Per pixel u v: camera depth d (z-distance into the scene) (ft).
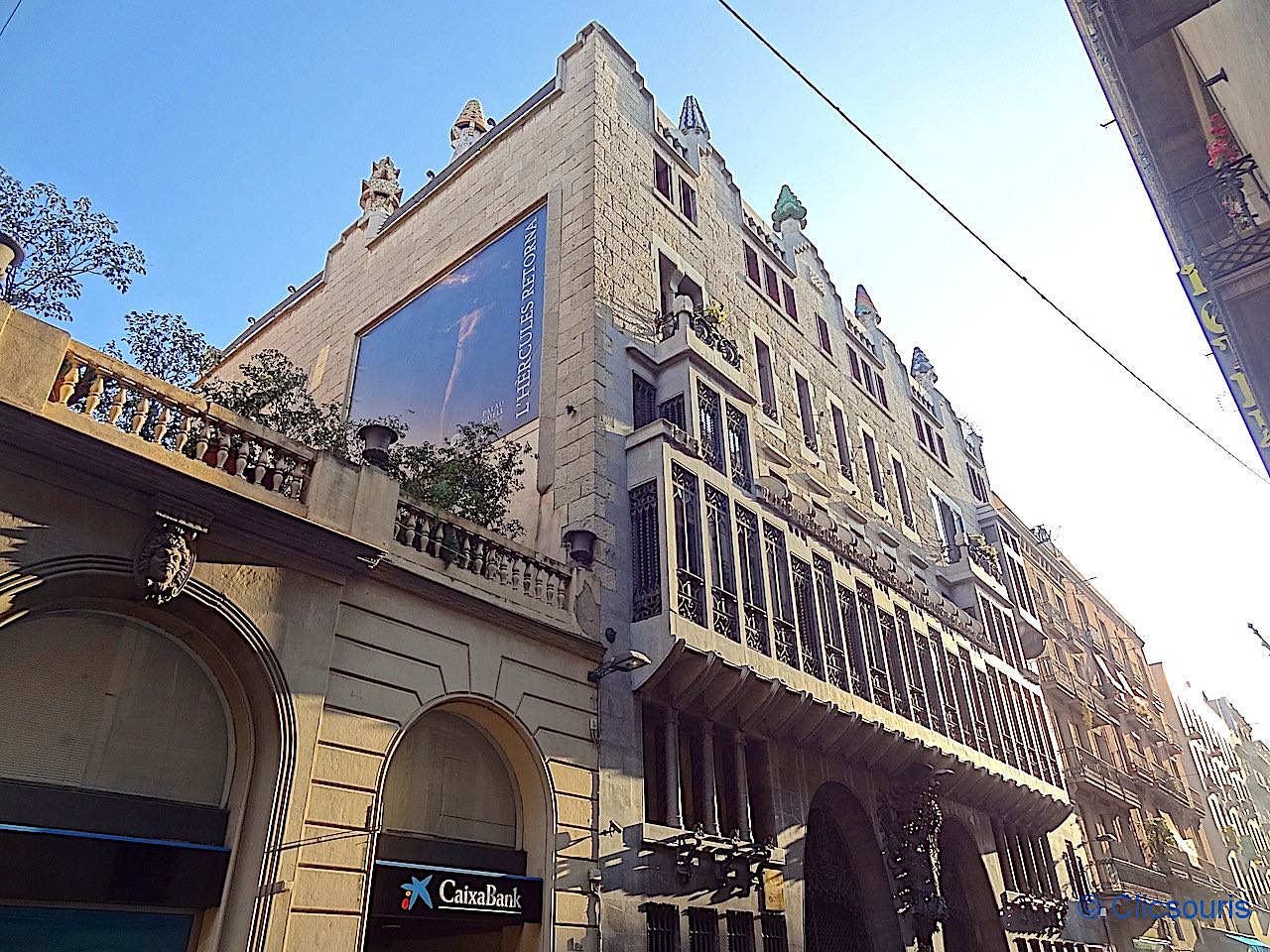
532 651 40.86
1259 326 28.25
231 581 30.35
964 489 113.80
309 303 84.43
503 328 60.80
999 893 71.15
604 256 58.18
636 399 55.47
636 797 42.37
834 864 57.57
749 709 48.75
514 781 39.37
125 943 26.25
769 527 56.39
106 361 28.71
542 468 51.49
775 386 74.95
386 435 39.40
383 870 31.99
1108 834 99.96
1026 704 86.94
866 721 56.29
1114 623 157.48
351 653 33.53
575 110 66.18
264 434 32.96
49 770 26.21
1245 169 28.76
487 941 37.29
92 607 28.25
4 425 25.59
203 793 29.43
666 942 40.75
